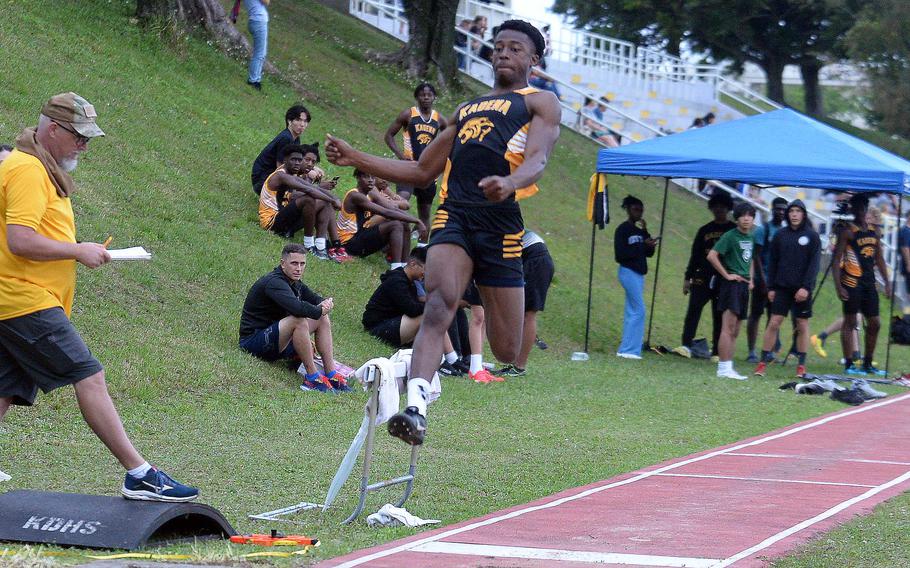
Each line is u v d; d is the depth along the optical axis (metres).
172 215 23.52
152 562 8.30
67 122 9.89
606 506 11.84
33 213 9.59
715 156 26.86
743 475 14.11
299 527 10.44
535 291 22.53
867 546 10.05
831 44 74.75
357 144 34.78
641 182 47.53
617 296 33.88
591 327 30.03
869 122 82.69
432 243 9.48
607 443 16.33
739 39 77.44
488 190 8.48
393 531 10.32
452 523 10.88
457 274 9.34
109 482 11.70
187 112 29.50
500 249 9.44
